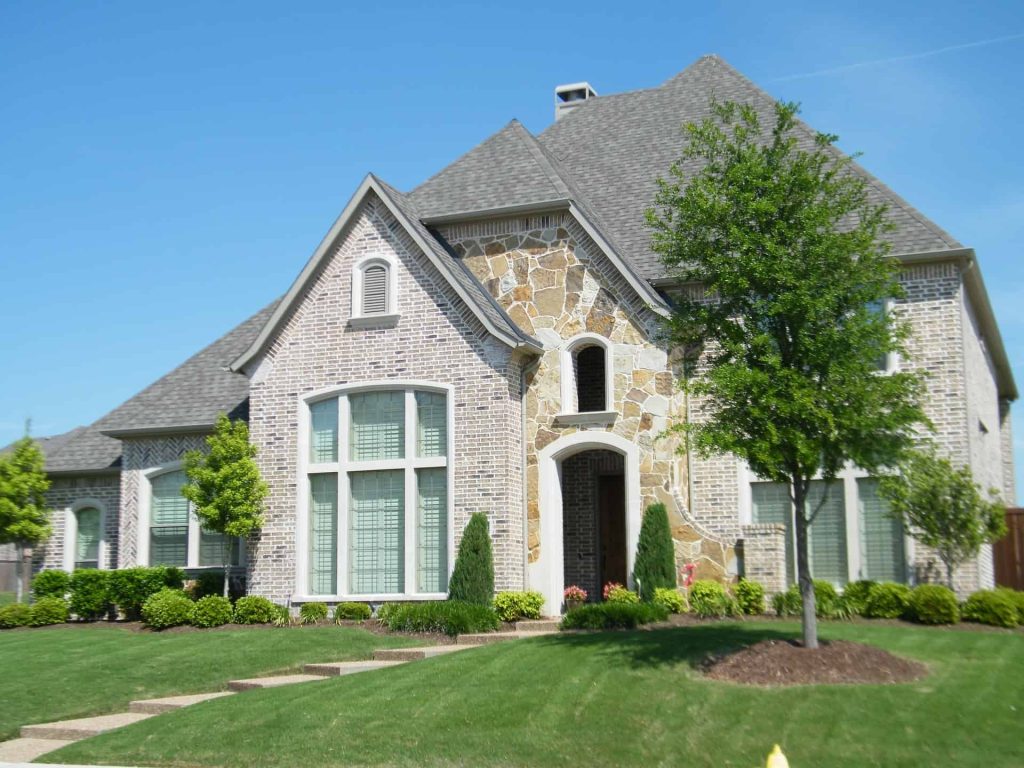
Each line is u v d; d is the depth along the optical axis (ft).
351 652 66.18
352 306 83.25
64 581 91.15
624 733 44.73
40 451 100.68
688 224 56.08
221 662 64.34
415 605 73.77
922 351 77.25
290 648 67.10
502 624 74.28
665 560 74.95
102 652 68.13
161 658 65.62
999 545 92.84
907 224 79.66
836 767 39.96
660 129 100.07
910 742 41.50
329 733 47.21
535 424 81.35
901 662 51.78
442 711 48.73
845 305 53.42
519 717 47.34
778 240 53.78
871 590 70.59
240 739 47.44
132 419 99.30
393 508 80.64
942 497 69.77
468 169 91.86
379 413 82.17
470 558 75.51
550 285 83.30
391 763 43.68
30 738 53.47
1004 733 41.98
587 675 52.26
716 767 41.09
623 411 79.71
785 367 53.31
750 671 50.78
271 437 84.07
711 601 71.51
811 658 51.16
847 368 51.39
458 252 86.74
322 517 82.58
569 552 87.25
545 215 84.43
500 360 78.79
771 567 73.05
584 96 121.39
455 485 78.59
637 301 80.53
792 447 52.34
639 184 94.27
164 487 98.43
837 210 54.29
